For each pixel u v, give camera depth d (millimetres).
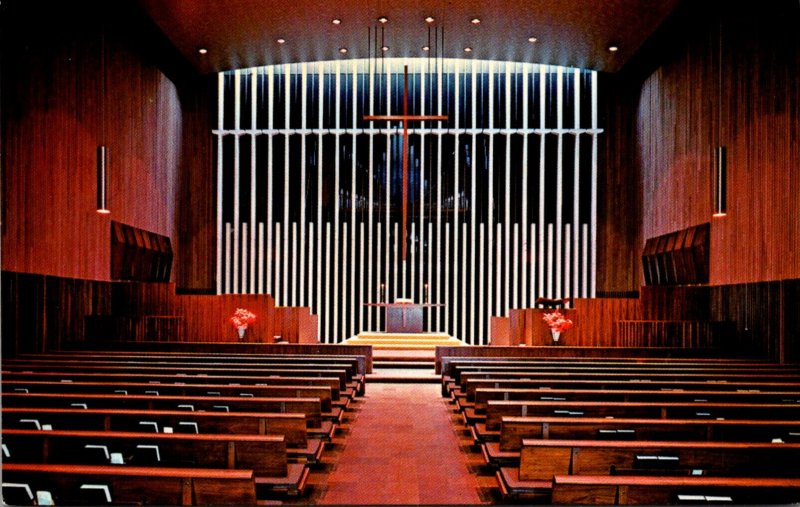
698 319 13352
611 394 6168
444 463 6070
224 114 18125
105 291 13062
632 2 12969
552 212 18172
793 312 10211
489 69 18125
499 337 15227
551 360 10477
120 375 7277
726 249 12203
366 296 18281
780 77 10336
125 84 13766
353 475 5664
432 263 18297
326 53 16406
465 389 7953
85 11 11789
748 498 3227
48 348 10789
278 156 18344
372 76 18391
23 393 5887
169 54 16047
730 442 4332
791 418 5449
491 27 14711
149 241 15039
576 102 17984
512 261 18172
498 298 18047
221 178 18000
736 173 11820
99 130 12453
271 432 4812
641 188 16891
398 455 6363
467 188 18297
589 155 18109
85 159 11898
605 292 17500
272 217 18219
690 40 13820
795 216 9922
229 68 17312
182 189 17672
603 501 3268
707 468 3922
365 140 18328
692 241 13469
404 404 9375
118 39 13430
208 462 4023
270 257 18078
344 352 11953
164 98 16266
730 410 5445
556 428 4699
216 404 5543
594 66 17094
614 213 17594
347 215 18328
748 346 11602
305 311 14938
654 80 16000
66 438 3971
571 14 13836
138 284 13391
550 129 18094
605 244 17562
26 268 9953
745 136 11469
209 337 13258
